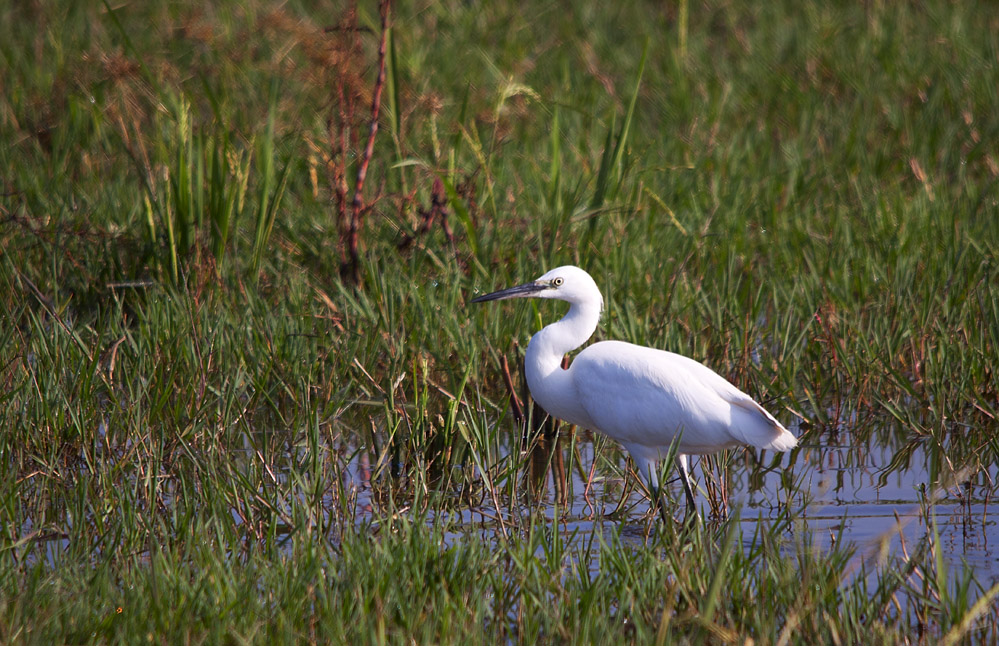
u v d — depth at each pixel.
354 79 14.10
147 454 9.77
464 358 11.64
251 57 20.92
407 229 14.00
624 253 13.48
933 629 7.28
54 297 12.94
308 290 13.20
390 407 10.59
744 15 25.70
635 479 10.09
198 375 11.18
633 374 9.48
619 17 25.72
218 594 7.10
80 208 14.99
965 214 14.70
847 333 12.03
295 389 11.41
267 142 13.66
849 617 7.08
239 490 9.06
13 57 21.39
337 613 6.91
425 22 23.80
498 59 21.69
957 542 8.66
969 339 11.66
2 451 9.49
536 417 11.14
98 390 10.98
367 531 8.48
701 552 7.77
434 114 15.69
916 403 11.55
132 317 13.19
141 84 16.19
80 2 24.09
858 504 9.53
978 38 23.05
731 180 16.27
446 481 10.16
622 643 6.77
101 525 8.55
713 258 14.30
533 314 12.24
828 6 25.72
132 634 6.72
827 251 14.05
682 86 20.47
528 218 14.12
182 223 13.17
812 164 17.48
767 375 11.80
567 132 18.28
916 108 19.64
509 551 7.64
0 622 6.75
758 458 10.79
